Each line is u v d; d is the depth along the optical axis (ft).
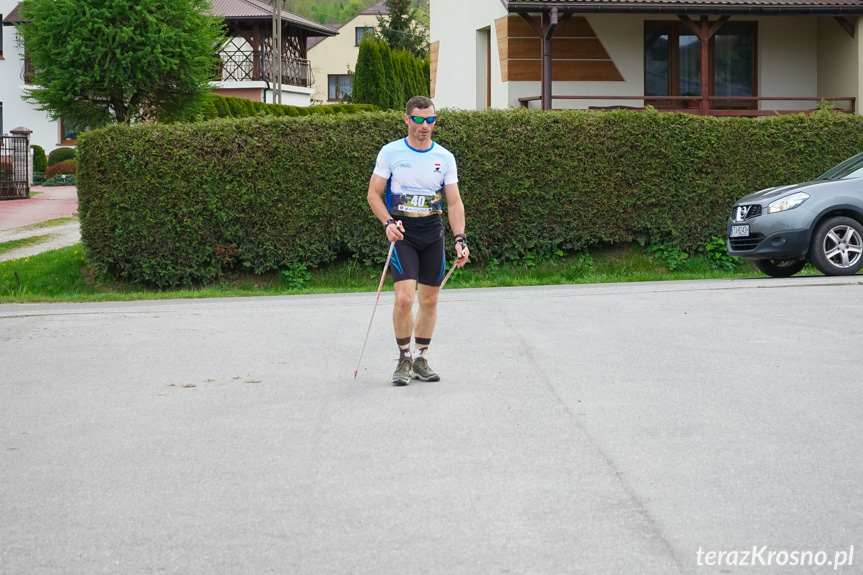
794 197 44.78
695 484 14.90
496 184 53.01
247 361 26.55
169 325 34.24
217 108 91.86
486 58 86.79
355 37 247.50
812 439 17.44
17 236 69.21
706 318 32.68
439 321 33.32
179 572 11.88
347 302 40.78
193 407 21.03
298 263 51.78
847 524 13.10
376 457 16.72
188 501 14.62
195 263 50.72
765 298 37.42
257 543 12.79
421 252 23.26
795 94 82.33
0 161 102.42
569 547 12.40
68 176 131.95
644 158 54.34
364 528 13.25
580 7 71.41
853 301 35.76
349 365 25.70
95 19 73.15
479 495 14.53
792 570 11.62
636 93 80.12
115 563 12.23
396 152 22.80
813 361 24.80
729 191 55.26
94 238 50.06
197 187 50.26
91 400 22.03
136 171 49.73
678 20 80.18
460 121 52.54
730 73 82.02
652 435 17.88
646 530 12.97
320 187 51.24
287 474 15.85
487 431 18.34
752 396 20.99
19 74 148.77
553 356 26.18
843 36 78.64
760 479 15.12
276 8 145.07
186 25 75.36
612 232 54.49
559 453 16.75
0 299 46.57
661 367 24.39
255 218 50.90
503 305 37.58
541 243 53.88
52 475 16.16
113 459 17.06
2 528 13.64
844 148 55.98
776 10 73.61
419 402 20.98
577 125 53.62
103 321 35.86
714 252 55.42
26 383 24.27
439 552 12.31
